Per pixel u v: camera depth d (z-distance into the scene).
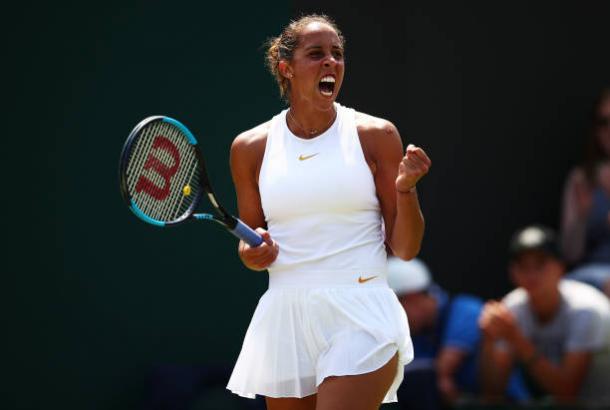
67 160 20.36
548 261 21.83
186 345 20.38
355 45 24.86
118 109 20.25
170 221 12.77
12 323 20.39
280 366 12.88
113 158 20.34
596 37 26.83
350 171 12.72
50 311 20.42
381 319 12.62
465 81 26.31
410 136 25.83
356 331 12.50
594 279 24.44
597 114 25.61
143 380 20.36
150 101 20.09
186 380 19.81
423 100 25.91
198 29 20.00
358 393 12.28
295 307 12.82
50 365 20.41
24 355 20.38
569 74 26.78
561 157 26.80
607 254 25.17
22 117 20.31
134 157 12.66
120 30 20.25
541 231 22.22
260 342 13.05
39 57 20.31
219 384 19.94
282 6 19.94
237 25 19.89
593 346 21.52
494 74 26.50
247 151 13.30
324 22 13.08
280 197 12.85
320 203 12.73
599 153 25.66
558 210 26.75
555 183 26.81
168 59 20.08
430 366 19.16
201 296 20.38
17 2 20.30
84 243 20.42
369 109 25.11
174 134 13.07
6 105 20.31
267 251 12.84
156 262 20.45
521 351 21.17
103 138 20.31
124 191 12.37
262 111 19.72
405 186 12.15
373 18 25.08
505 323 21.11
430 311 21.98
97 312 20.42
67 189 20.38
